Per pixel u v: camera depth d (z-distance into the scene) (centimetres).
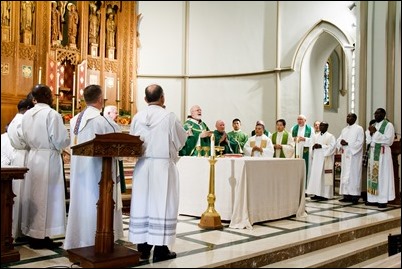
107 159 366
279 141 852
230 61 992
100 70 1012
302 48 943
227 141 687
